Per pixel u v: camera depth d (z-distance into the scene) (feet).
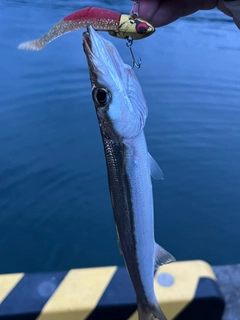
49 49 4.81
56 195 2.39
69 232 2.14
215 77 4.18
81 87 3.70
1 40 4.91
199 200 2.41
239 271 1.26
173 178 2.58
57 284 1.09
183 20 7.08
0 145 2.73
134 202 0.77
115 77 0.77
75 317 1.02
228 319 1.11
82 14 0.79
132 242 0.79
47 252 2.02
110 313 1.03
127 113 0.77
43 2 7.22
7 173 2.49
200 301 1.05
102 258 1.99
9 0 7.35
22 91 3.51
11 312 0.99
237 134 3.09
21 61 4.27
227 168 2.70
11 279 1.10
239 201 2.42
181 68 4.39
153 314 0.83
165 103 3.50
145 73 4.13
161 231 2.15
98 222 2.22
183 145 2.91
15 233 2.12
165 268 1.14
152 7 0.90
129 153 0.77
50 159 2.64
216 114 3.37
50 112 3.21
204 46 5.49
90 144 2.84
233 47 5.54
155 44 5.38
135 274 0.81
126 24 0.78
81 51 4.83
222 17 7.60
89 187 2.46
